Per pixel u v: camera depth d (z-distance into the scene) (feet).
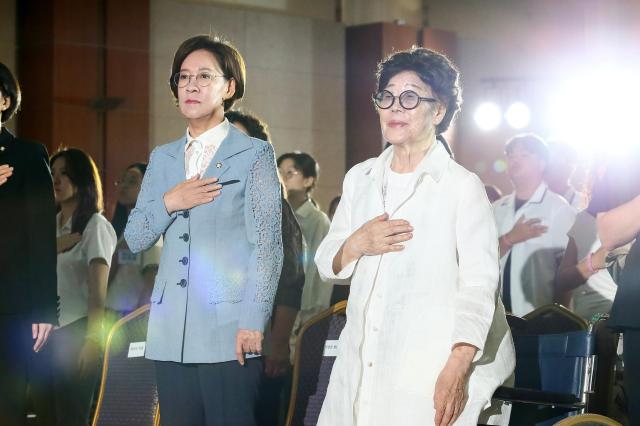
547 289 26.76
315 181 30.96
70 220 25.61
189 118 17.04
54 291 19.51
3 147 19.36
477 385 14.52
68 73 51.13
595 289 24.79
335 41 60.44
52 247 19.49
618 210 14.60
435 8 63.52
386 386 14.57
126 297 26.27
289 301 19.22
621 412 18.48
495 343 14.92
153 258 26.25
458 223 14.66
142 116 53.11
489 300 14.33
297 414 18.70
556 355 16.43
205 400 16.56
